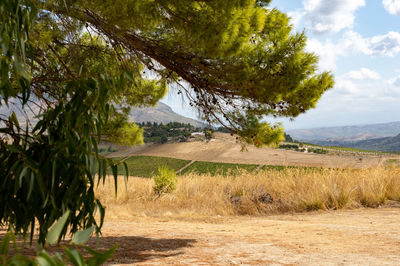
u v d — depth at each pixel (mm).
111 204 10500
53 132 2029
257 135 5523
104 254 740
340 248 3725
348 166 10719
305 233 5078
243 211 9180
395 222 6082
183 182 12812
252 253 3463
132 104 8422
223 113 5520
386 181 9359
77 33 5121
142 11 3971
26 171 1750
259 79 4520
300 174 11109
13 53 1691
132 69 5434
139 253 3430
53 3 3893
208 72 4758
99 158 1997
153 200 11211
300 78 4516
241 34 4152
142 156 108312
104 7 4012
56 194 1936
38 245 721
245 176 12172
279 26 4715
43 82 4465
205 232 5398
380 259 3080
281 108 5141
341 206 8664
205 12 4129
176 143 118250
